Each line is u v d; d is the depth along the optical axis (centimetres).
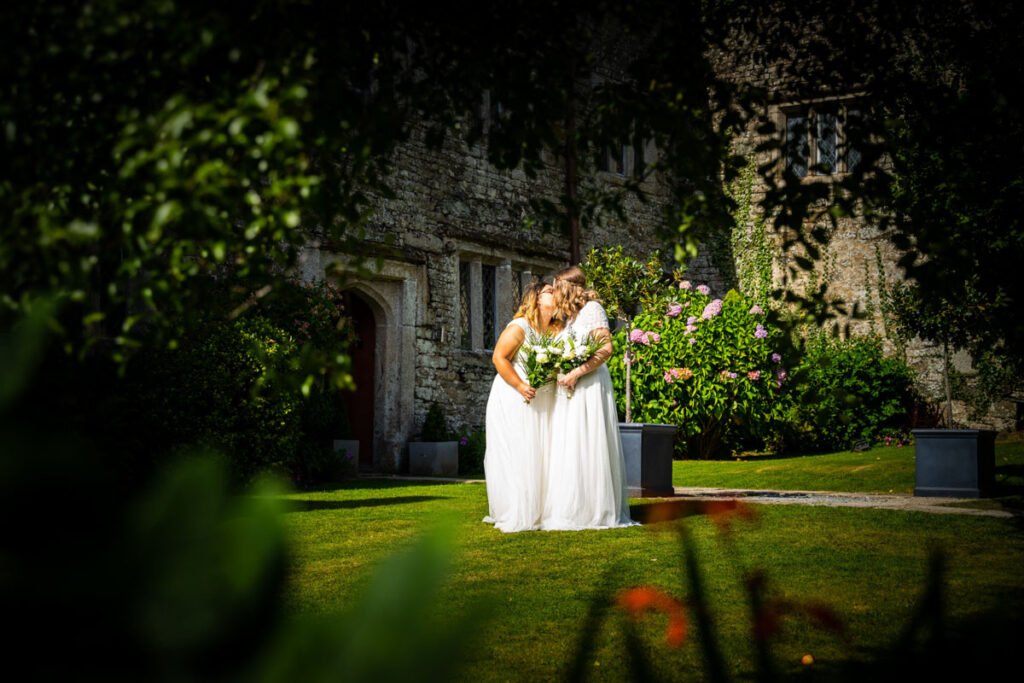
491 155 232
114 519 25
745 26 253
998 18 242
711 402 1360
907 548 508
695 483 992
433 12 208
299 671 25
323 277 1142
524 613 372
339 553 494
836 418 1540
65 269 147
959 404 1623
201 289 191
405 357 1300
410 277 1307
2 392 25
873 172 234
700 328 1367
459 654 26
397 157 1296
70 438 26
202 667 25
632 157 1683
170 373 754
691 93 230
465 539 558
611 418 627
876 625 343
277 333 846
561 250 1570
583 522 605
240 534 26
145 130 143
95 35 142
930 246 251
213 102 147
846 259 1689
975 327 927
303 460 1039
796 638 324
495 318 1475
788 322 246
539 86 228
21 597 24
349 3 189
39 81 149
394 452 1289
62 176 156
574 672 102
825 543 524
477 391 1427
